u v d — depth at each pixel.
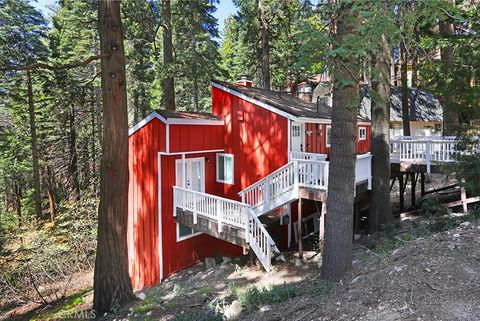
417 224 8.01
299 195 8.51
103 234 6.93
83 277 12.07
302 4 11.34
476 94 6.44
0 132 18.97
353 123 5.16
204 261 11.05
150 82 19.75
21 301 10.46
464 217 7.04
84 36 17.75
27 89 18.19
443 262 3.83
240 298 5.06
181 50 17.42
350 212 5.18
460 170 6.80
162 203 10.33
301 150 10.96
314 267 7.69
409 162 10.55
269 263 7.85
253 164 11.07
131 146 11.36
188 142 10.66
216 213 9.27
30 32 15.70
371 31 3.59
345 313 3.44
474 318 2.88
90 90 19.08
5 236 13.22
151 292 8.38
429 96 24.78
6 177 20.22
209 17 17.55
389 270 4.04
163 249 10.37
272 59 21.81
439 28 11.12
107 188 6.86
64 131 21.06
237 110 11.41
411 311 3.15
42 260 11.97
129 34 15.76
